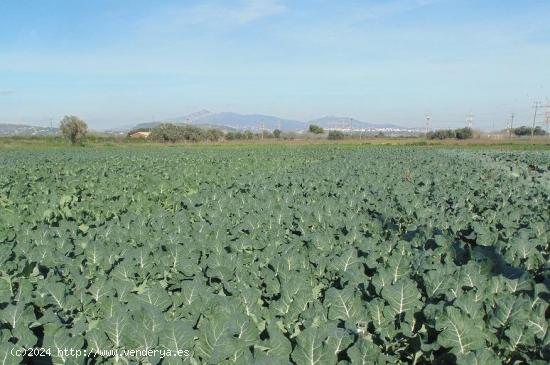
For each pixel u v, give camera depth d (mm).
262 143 89125
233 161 34719
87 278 6199
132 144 87125
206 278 6301
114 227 9289
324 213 10672
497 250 7664
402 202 12188
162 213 11438
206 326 4250
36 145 81375
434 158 36281
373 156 39500
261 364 3775
